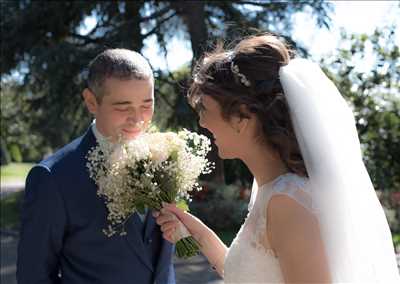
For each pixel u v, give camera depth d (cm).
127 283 211
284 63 171
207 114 172
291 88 164
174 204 210
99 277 207
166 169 202
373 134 1096
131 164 197
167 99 1317
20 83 1373
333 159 167
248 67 164
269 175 170
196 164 211
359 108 1099
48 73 1118
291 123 164
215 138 177
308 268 145
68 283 209
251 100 162
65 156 214
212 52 188
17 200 1698
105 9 1264
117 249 210
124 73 202
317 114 168
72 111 1302
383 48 1083
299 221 149
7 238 1091
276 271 161
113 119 207
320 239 149
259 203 169
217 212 1044
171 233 210
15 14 1310
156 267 223
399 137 1078
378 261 178
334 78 1111
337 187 164
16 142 4009
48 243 202
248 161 174
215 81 167
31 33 1292
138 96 204
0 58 1306
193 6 1169
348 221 163
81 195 206
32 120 1627
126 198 200
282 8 1190
